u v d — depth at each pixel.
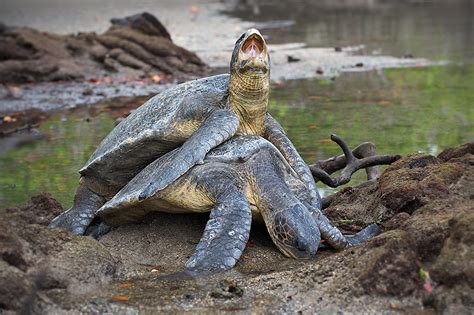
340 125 20.59
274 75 28.97
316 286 9.80
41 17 46.56
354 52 34.22
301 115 21.89
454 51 34.50
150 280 10.27
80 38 30.25
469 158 12.35
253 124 12.18
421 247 9.74
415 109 22.70
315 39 38.38
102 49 29.50
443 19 46.97
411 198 11.76
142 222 12.18
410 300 9.43
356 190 13.41
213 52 33.94
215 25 43.81
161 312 9.36
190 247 11.46
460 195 11.52
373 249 10.00
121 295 9.77
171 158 11.52
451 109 22.67
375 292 9.50
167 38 31.78
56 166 17.33
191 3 57.91
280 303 9.53
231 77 11.81
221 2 59.00
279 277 10.09
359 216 12.49
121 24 31.34
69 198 14.91
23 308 9.18
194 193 11.19
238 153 11.34
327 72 29.61
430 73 29.11
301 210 11.06
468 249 9.44
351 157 14.66
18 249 9.68
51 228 10.55
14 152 18.69
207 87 12.19
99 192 12.91
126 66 28.97
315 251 10.92
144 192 10.82
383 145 18.33
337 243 11.23
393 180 12.31
